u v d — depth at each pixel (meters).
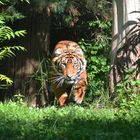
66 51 14.93
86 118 11.10
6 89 17.59
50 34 18.97
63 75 14.73
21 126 10.01
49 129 9.67
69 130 9.60
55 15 17.88
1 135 9.38
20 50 17.59
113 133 9.14
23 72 17.61
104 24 18.30
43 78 16.88
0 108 12.21
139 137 9.05
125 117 11.39
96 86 16.19
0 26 11.41
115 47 14.72
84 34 18.97
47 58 17.44
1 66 17.69
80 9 18.02
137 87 14.08
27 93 17.47
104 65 17.12
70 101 14.95
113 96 14.31
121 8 14.62
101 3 17.81
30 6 16.55
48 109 12.25
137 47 14.51
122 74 14.46
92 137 8.89
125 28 14.55
